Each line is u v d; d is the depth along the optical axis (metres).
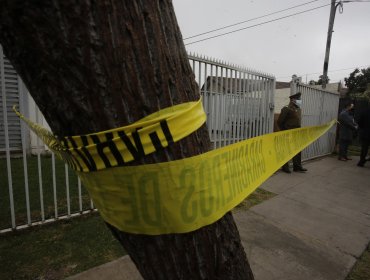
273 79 5.77
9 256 2.39
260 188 4.80
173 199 0.70
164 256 0.76
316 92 7.61
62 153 0.80
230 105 4.71
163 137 0.66
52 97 0.63
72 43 0.55
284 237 3.11
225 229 0.87
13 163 5.12
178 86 0.71
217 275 0.85
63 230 2.87
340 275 2.49
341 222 3.62
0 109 3.55
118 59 0.60
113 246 2.61
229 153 0.84
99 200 0.73
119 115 0.63
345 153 7.86
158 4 0.66
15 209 3.25
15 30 0.55
